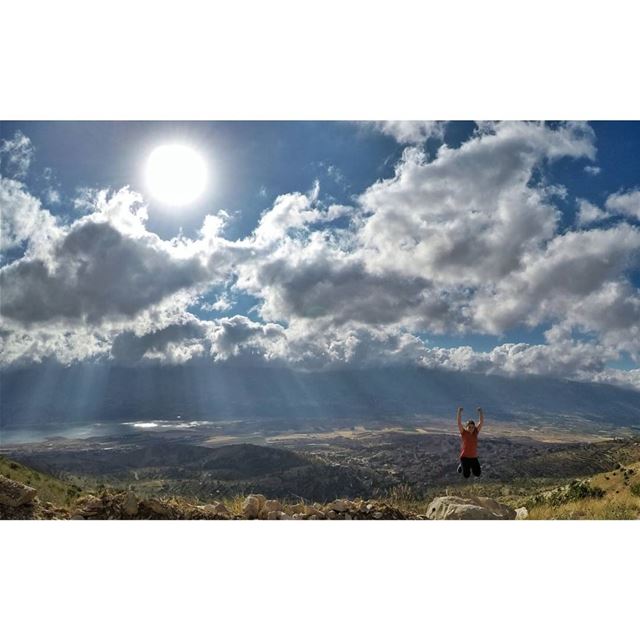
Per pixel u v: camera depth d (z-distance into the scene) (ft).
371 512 32.48
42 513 28.04
